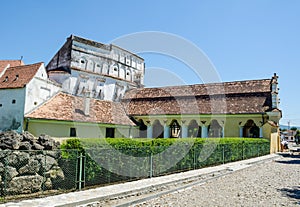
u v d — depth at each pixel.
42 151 10.83
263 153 33.81
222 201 10.59
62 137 25.55
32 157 10.53
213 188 13.48
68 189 11.34
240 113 34.09
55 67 39.59
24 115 24.23
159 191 12.60
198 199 10.97
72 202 9.39
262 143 33.44
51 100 27.33
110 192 11.12
